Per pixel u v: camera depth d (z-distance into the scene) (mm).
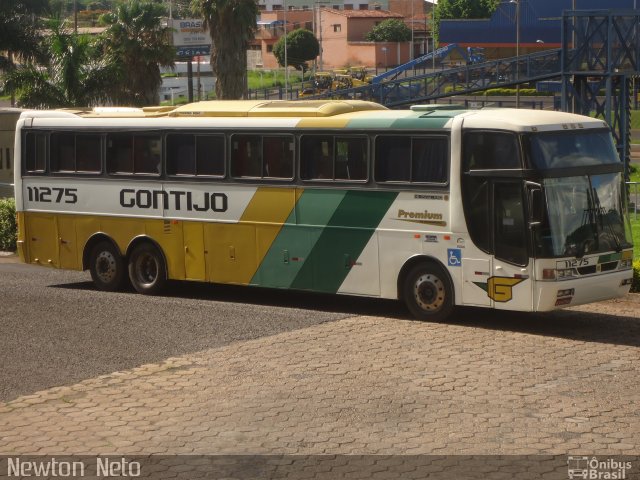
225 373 12828
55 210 19891
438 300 15680
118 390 12164
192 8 47250
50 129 19859
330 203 16562
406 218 15820
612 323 15797
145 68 44969
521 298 14805
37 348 14242
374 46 106188
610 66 39688
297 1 128125
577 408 11250
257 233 17391
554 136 14945
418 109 16156
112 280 19250
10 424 10961
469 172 15164
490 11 107750
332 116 16688
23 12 53219
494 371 12805
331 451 9992
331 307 17578
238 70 46750
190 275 18281
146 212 18688
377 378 12516
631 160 50594
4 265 23375
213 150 17812
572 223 14875
